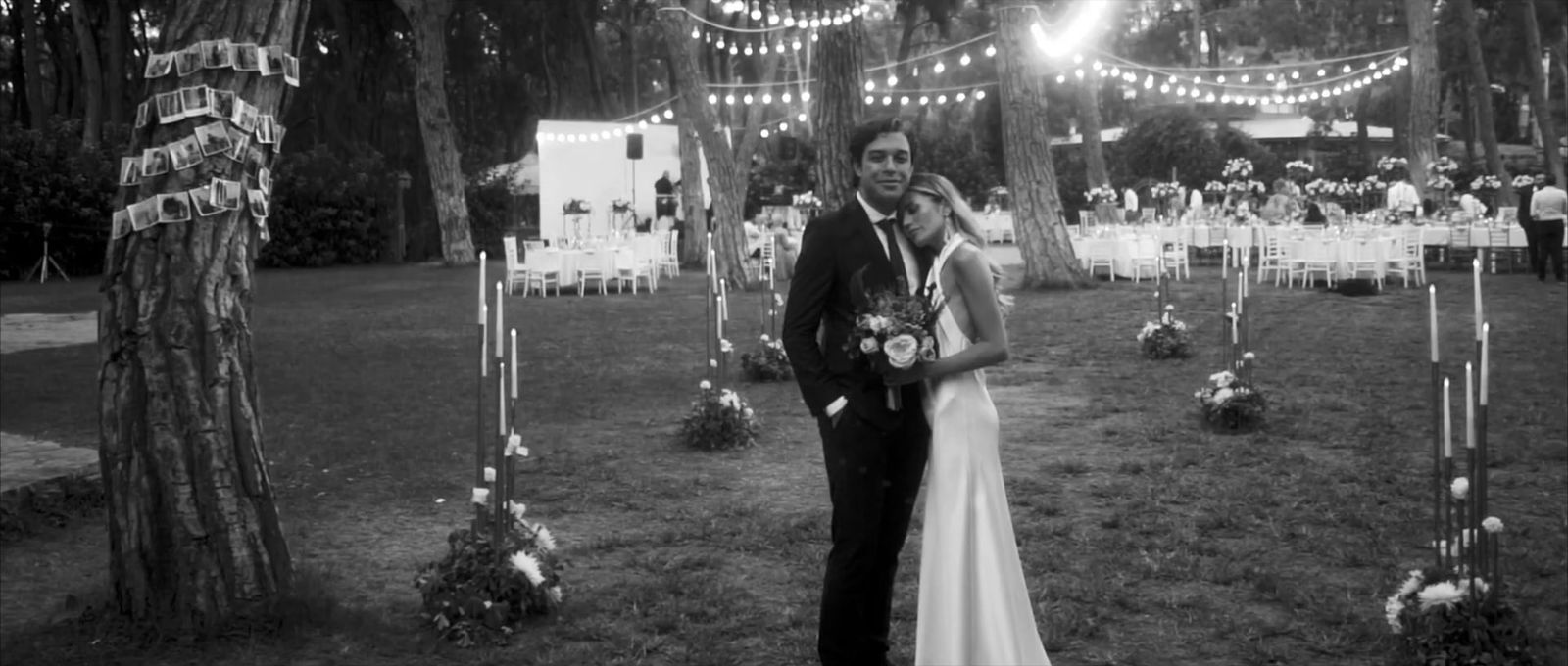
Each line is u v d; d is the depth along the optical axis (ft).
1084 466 28.19
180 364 17.48
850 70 58.59
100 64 126.00
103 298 17.67
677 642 17.65
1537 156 176.65
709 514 24.70
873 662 15.48
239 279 18.01
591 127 114.11
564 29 144.56
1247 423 32.40
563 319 64.75
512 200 142.92
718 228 83.46
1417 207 91.30
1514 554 20.89
